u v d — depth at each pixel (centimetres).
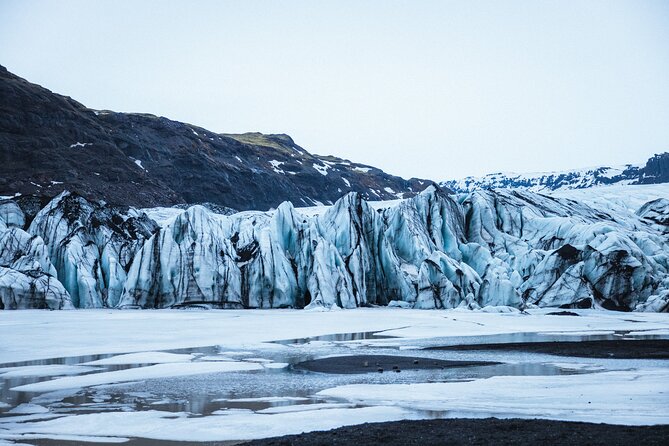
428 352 3834
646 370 3058
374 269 8694
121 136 18712
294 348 4041
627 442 1627
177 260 7625
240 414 2142
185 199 17688
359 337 4716
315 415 2105
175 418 2081
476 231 9762
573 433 1734
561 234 9300
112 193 15638
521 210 9994
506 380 2730
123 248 8169
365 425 1891
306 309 7506
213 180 18988
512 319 6438
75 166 16312
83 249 7831
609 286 8081
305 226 8619
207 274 7619
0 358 3497
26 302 6875
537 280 8362
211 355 3672
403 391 2509
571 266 8188
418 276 8169
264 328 5284
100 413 2161
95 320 5750
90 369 3134
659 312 7638
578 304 7819
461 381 2770
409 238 9050
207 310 7350
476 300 7988
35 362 3359
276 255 8106
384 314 6925
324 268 7969
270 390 2594
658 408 2144
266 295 7906
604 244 8475
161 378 2886
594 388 2514
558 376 2853
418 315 6806
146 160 18612
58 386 2684
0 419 2089
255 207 19350
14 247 7488
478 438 1694
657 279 8269
